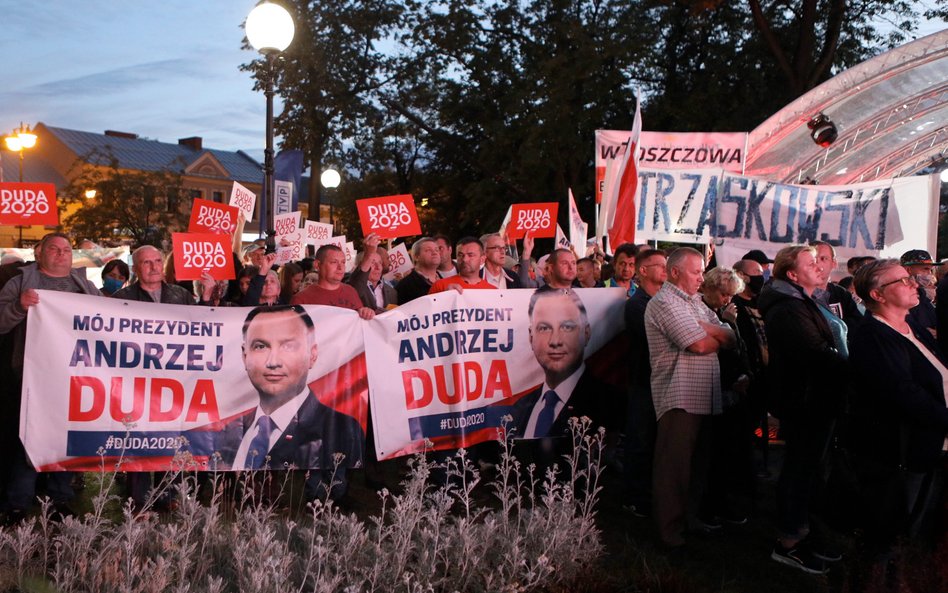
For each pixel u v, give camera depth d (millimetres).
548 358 6137
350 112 29266
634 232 9188
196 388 5297
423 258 7215
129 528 3766
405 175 37281
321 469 5555
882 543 4117
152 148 64812
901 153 16250
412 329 5766
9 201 7203
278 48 8570
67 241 5473
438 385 5812
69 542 3783
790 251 5004
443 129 32125
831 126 13469
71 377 5070
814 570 4809
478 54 28891
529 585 3898
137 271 5645
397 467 7055
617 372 6328
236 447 5348
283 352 5457
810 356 4707
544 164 25953
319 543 3711
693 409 5082
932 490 4457
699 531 5492
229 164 68375
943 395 4379
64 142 61219
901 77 13422
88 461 5082
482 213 29641
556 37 27531
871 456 4348
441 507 4293
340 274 6230
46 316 5043
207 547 4051
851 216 10445
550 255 6297
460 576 3871
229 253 6473
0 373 5227
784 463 4938
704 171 10156
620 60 25438
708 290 5969
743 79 25797
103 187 38625
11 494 5129
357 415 5621
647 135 12961
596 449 6293
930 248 10586
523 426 6070
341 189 39844
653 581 4387
